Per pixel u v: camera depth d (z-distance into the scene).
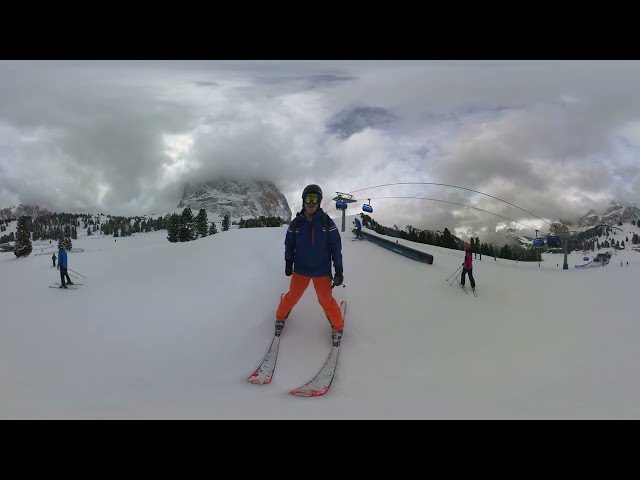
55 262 25.50
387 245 14.89
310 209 6.28
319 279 6.52
